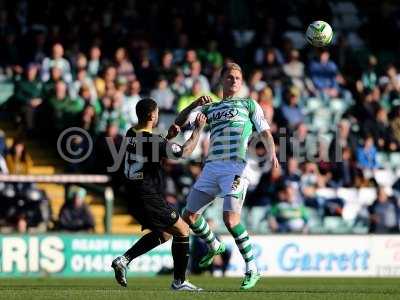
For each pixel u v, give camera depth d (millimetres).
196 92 53406
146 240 28766
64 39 56531
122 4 60156
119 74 55094
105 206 46438
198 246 47344
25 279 41594
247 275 28719
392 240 50375
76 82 52969
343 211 54062
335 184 54562
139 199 28047
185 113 28672
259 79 58438
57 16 58438
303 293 27359
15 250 43719
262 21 63344
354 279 45719
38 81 52781
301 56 64312
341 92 62031
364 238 49875
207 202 29031
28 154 51469
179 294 25688
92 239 45344
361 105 60219
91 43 57344
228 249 47531
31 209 45812
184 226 28594
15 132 52406
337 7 71750
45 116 51188
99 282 39031
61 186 48281
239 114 28656
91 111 50406
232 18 67812
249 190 51406
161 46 59938
